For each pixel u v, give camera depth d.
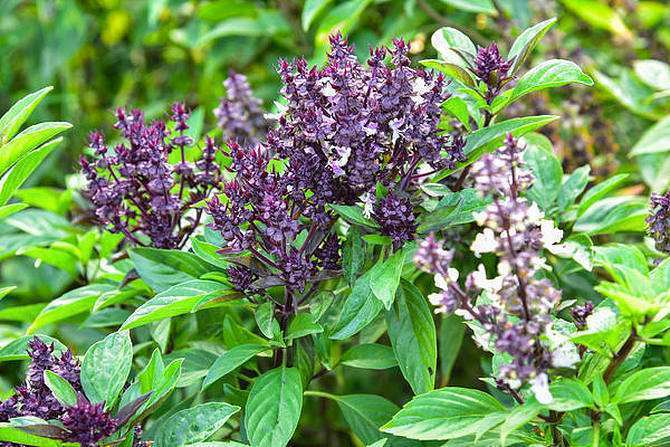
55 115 1.19
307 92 0.55
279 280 0.56
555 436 0.53
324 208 0.56
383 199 0.56
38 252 0.68
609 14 0.88
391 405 0.62
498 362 0.53
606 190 0.64
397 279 0.54
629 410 0.59
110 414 0.55
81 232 0.72
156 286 0.59
